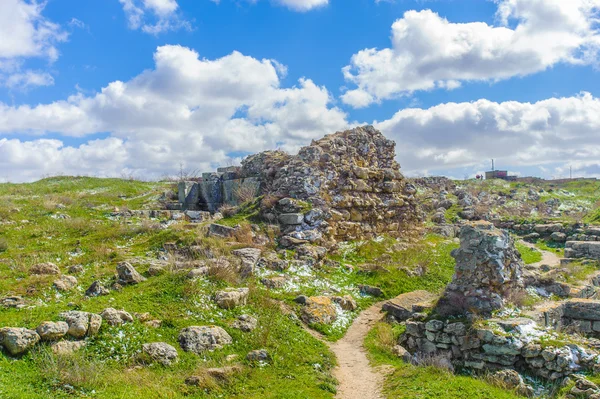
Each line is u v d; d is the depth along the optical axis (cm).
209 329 987
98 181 3362
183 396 766
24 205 2277
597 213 3184
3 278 1286
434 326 1087
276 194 2100
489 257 1120
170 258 1460
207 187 2688
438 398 794
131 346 893
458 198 4194
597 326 1163
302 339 1112
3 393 645
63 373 753
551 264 2098
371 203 2295
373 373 989
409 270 1759
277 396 809
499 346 960
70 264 1478
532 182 5919
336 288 1552
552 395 836
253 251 1584
